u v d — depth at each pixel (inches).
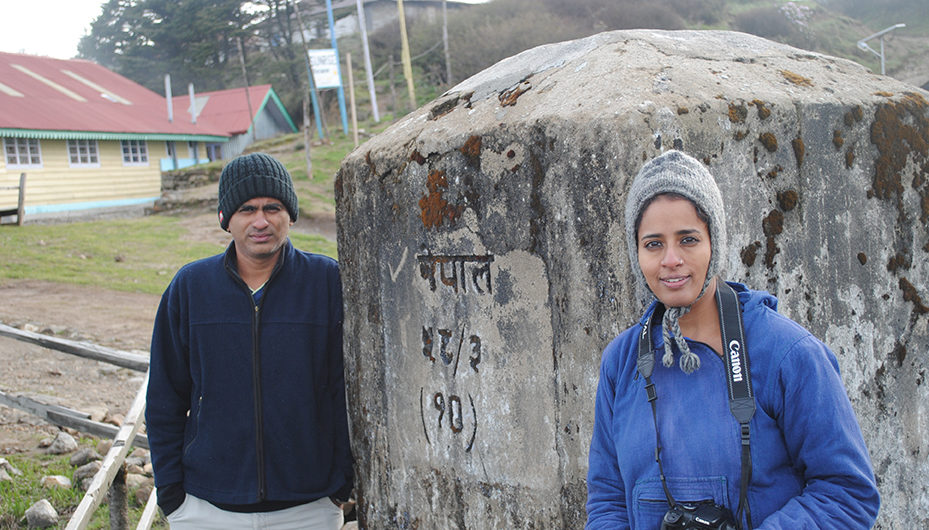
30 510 166.2
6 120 749.3
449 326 98.8
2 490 179.6
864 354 92.8
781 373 55.4
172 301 105.3
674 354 59.6
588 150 79.8
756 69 94.7
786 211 85.7
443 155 96.3
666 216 56.5
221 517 105.4
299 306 106.7
